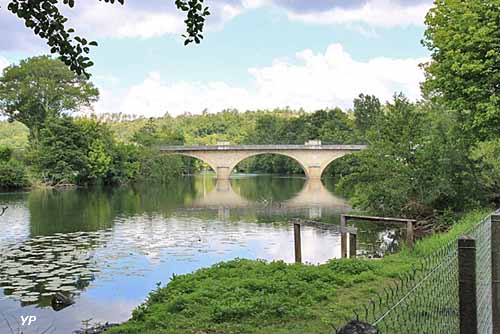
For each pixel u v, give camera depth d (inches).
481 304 236.2
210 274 472.7
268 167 4404.5
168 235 988.6
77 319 478.6
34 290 585.3
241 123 6358.3
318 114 4052.7
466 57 758.5
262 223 1159.6
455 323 224.7
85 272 674.2
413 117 971.3
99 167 2484.0
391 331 208.4
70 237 970.7
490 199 940.6
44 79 2536.9
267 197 1916.8
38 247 862.5
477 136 839.7
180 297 383.2
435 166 920.3
